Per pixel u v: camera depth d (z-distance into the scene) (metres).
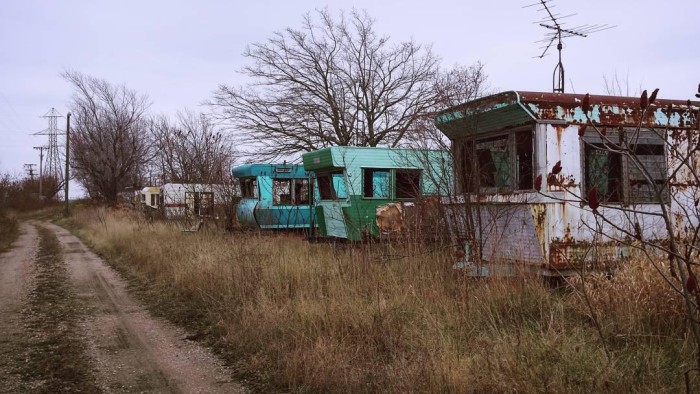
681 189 7.35
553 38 12.61
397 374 4.53
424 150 9.68
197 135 29.83
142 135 42.94
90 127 41.75
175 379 5.23
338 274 7.75
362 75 22.31
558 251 6.77
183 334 6.86
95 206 39.78
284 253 9.34
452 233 7.92
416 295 6.60
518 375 4.18
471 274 6.95
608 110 7.24
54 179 64.88
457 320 5.67
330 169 12.52
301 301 6.67
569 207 6.89
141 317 7.84
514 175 7.48
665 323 5.00
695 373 4.02
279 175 15.88
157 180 38.00
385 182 12.12
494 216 7.28
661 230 7.13
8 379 5.26
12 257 15.80
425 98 22.16
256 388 4.94
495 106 7.34
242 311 7.04
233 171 16.77
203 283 8.85
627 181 7.21
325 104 22.36
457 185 8.21
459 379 4.26
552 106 7.04
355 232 11.47
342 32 22.48
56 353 6.10
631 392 3.92
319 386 4.70
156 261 11.58
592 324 5.33
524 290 6.13
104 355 6.03
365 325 5.88
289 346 5.62
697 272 4.98
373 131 22.77
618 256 6.79
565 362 4.35
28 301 9.05
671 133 7.45
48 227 31.94
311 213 15.33
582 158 7.09
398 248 8.55
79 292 9.88
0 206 32.66
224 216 16.52
